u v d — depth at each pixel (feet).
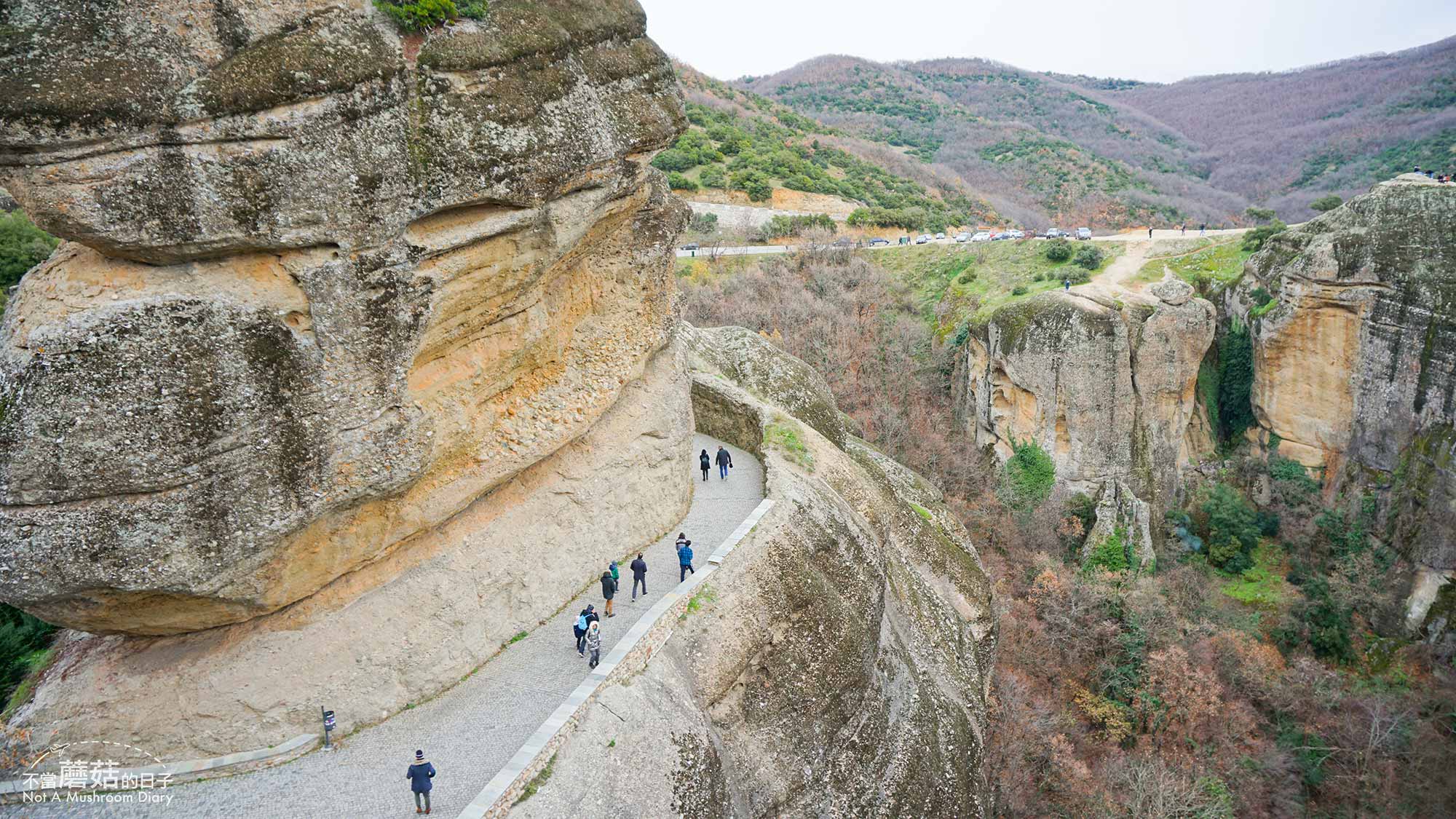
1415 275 120.37
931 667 77.20
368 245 39.04
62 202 32.71
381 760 41.73
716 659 52.75
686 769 44.96
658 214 63.36
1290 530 131.54
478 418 49.73
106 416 33.35
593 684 45.60
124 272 35.40
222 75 34.47
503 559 51.67
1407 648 113.91
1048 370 134.72
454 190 41.70
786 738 55.01
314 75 36.42
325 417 39.42
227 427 36.19
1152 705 102.63
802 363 119.24
